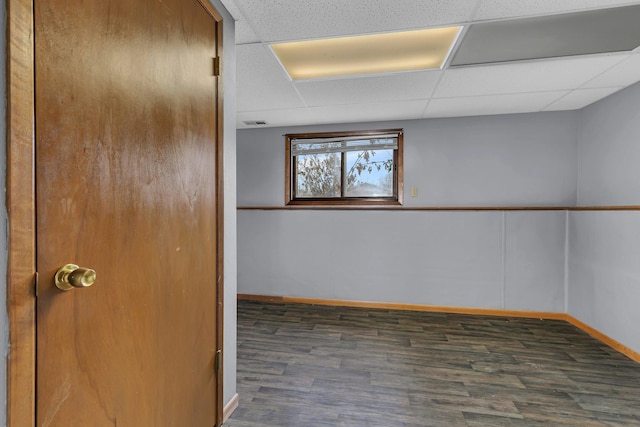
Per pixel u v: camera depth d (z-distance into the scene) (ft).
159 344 3.99
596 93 9.28
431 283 11.71
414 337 9.30
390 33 6.41
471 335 9.46
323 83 8.56
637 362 7.80
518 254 11.13
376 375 7.20
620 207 8.44
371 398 6.34
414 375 7.20
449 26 5.99
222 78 5.42
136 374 3.61
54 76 2.68
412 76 8.10
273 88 8.91
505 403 6.18
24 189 2.47
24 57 2.45
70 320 2.85
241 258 13.29
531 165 11.29
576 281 10.31
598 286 9.28
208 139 5.05
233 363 6.00
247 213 13.20
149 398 3.82
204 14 4.88
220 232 5.46
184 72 4.40
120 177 3.37
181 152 4.37
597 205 10.01
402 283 11.94
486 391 6.58
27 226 2.50
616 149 9.20
